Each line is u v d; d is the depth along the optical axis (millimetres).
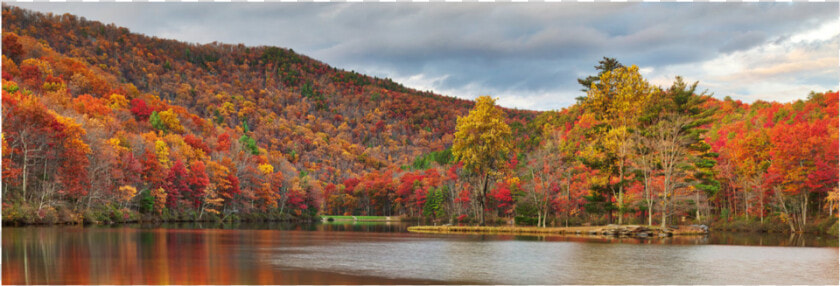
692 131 54531
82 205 65188
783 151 60094
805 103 109375
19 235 39219
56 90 129625
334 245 35188
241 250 30047
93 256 25125
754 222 63688
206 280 18344
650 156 53062
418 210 131125
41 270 20016
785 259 27172
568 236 47969
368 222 118812
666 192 52125
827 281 19656
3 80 86438
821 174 55375
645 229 48844
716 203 76875
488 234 51938
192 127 166875
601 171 54594
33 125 59719
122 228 55469
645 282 19047
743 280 19719
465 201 91625
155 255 26156
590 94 55562
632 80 52781
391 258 26484
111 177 72625
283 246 33656
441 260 25688
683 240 42938
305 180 135375
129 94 182375
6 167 54219
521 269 22344
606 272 21562
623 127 52281
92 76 167875
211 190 95438
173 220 86625
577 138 115562
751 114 126812
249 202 111875
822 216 61031
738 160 69312
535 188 65438
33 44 169625
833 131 66438
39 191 60562
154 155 83125
